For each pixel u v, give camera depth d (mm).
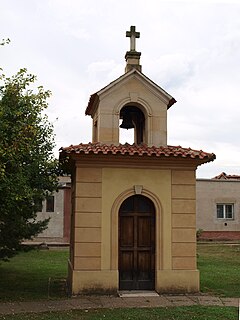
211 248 27078
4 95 10906
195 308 10555
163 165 12867
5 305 11102
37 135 11742
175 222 12781
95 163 12578
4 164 10219
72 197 13578
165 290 12438
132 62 14008
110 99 13477
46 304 11180
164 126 13609
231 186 32625
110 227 12500
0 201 10883
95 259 12312
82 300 11586
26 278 15523
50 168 12383
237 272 17219
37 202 14398
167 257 12609
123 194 12664
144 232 12844
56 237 29344
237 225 32312
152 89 13641
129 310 10367
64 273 16672
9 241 15156
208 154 12734
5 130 10359
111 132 13352
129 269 12672
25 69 12141
